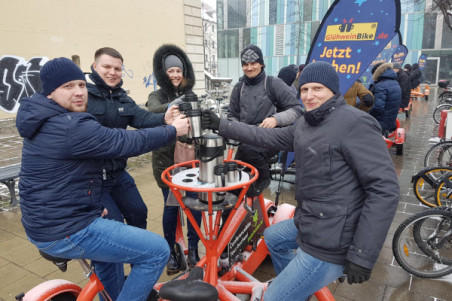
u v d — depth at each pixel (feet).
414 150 23.27
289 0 84.38
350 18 10.57
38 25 25.40
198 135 5.61
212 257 6.20
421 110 44.16
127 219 7.85
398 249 8.84
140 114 7.48
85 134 4.77
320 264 5.20
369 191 4.83
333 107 5.13
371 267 4.68
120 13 29.91
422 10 77.41
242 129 6.18
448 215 8.79
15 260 9.97
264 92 8.51
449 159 16.85
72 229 4.97
